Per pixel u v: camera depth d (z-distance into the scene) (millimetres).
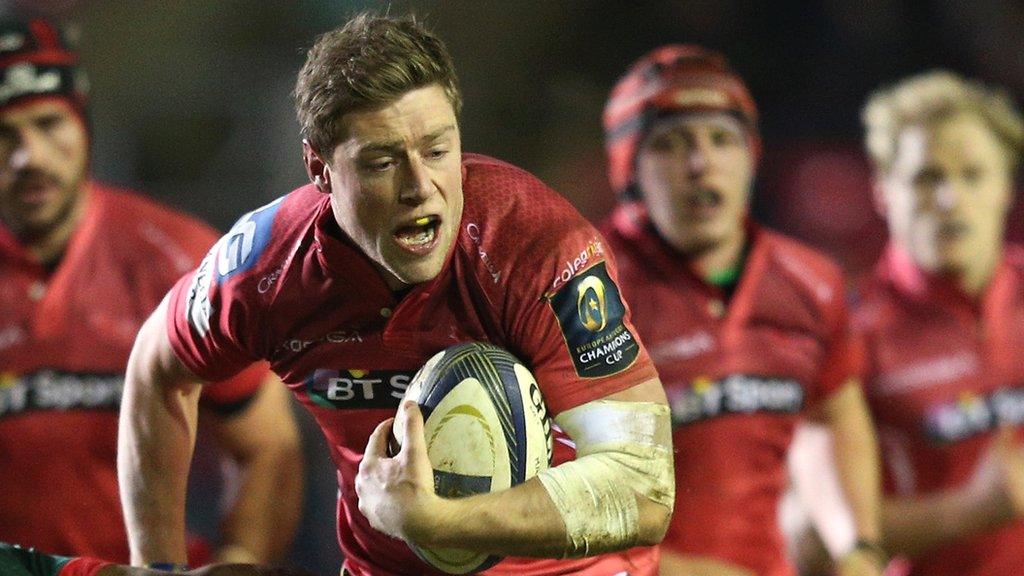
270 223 12109
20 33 18344
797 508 20750
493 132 40000
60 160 18406
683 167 18156
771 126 38938
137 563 13594
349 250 11523
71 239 18781
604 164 37844
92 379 18562
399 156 10641
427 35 10859
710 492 18266
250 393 18469
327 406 12461
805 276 18906
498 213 11562
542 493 10945
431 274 11062
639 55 40750
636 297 18562
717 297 18578
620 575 13109
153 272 18922
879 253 34938
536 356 11672
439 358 11430
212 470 27141
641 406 11562
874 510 19219
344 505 13289
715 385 18391
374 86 10484
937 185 20750
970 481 21031
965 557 20469
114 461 18641
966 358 21047
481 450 11117
